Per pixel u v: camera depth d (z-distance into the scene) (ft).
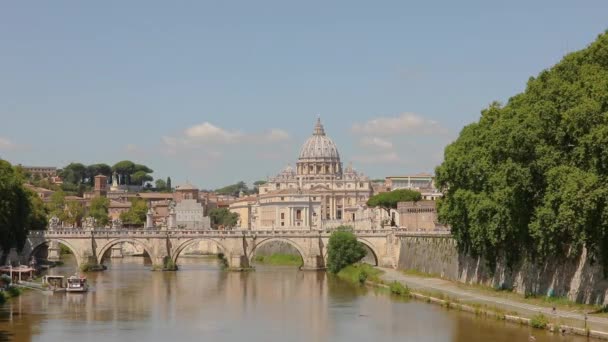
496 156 536.01
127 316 535.19
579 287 472.85
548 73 508.53
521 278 542.57
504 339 416.87
